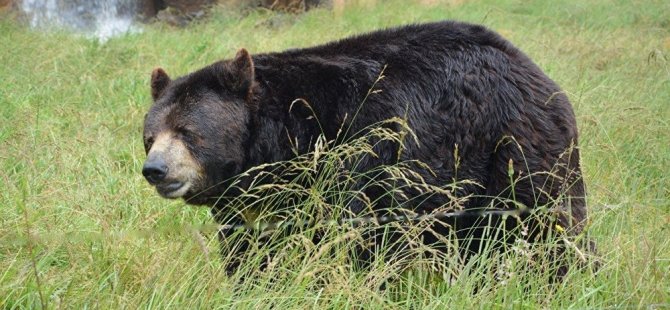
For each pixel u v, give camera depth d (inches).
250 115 498.6
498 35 513.0
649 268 446.3
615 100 819.4
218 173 492.7
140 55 1068.5
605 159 650.8
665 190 627.5
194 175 484.1
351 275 442.0
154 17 1740.9
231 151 491.8
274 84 502.6
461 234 496.7
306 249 456.8
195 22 1521.9
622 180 605.0
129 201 586.6
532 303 432.1
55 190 545.6
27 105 834.8
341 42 522.0
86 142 701.3
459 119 485.7
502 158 483.8
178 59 1043.9
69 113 818.2
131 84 931.3
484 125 484.7
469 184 488.7
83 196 567.8
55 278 447.2
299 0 1614.2
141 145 737.6
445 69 492.1
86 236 493.7
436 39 504.4
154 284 430.9
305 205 479.8
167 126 487.8
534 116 487.8
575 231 490.0
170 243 479.8
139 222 523.8
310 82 499.2
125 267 454.9
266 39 1178.6
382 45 508.4
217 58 1047.6
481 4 1625.2
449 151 486.0
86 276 446.3
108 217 538.3
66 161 644.1
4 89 897.5
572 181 495.5
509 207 486.9
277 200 496.4
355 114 486.9
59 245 483.5
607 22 1460.4
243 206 502.6
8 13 1528.1
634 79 939.3
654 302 419.2
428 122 485.1
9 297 421.1
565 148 491.8
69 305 413.4
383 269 450.6
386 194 478.9
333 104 492.7
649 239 494.0
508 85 489.7
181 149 480.4
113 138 753.0
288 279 455.5
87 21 1653.5
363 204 481.4
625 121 739.4
